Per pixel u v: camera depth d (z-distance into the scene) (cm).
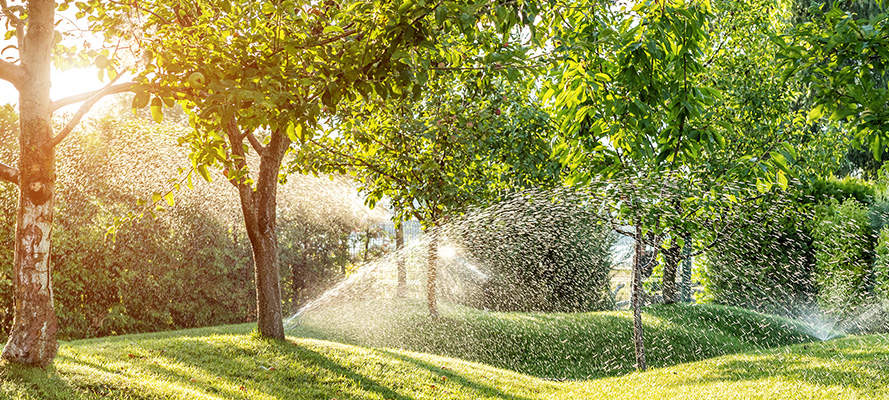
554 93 566
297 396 645
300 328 1339
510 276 1504
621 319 1339
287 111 418
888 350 827
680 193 802
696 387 754
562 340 1206
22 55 547
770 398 630
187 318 1351
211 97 389
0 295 1059
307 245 1698
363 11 417
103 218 1191
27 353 524
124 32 479
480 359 1123
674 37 514
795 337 1260
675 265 1486
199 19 469
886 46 420
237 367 729
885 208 1231
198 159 470
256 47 442
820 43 449
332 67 427
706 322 1341
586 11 518
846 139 1248
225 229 1414
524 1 430
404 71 386
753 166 631
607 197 830
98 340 1068
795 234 1283
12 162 1115
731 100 1160
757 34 1202
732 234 1051
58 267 1120
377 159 1090
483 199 1091
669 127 542
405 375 782
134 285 1234
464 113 1012
